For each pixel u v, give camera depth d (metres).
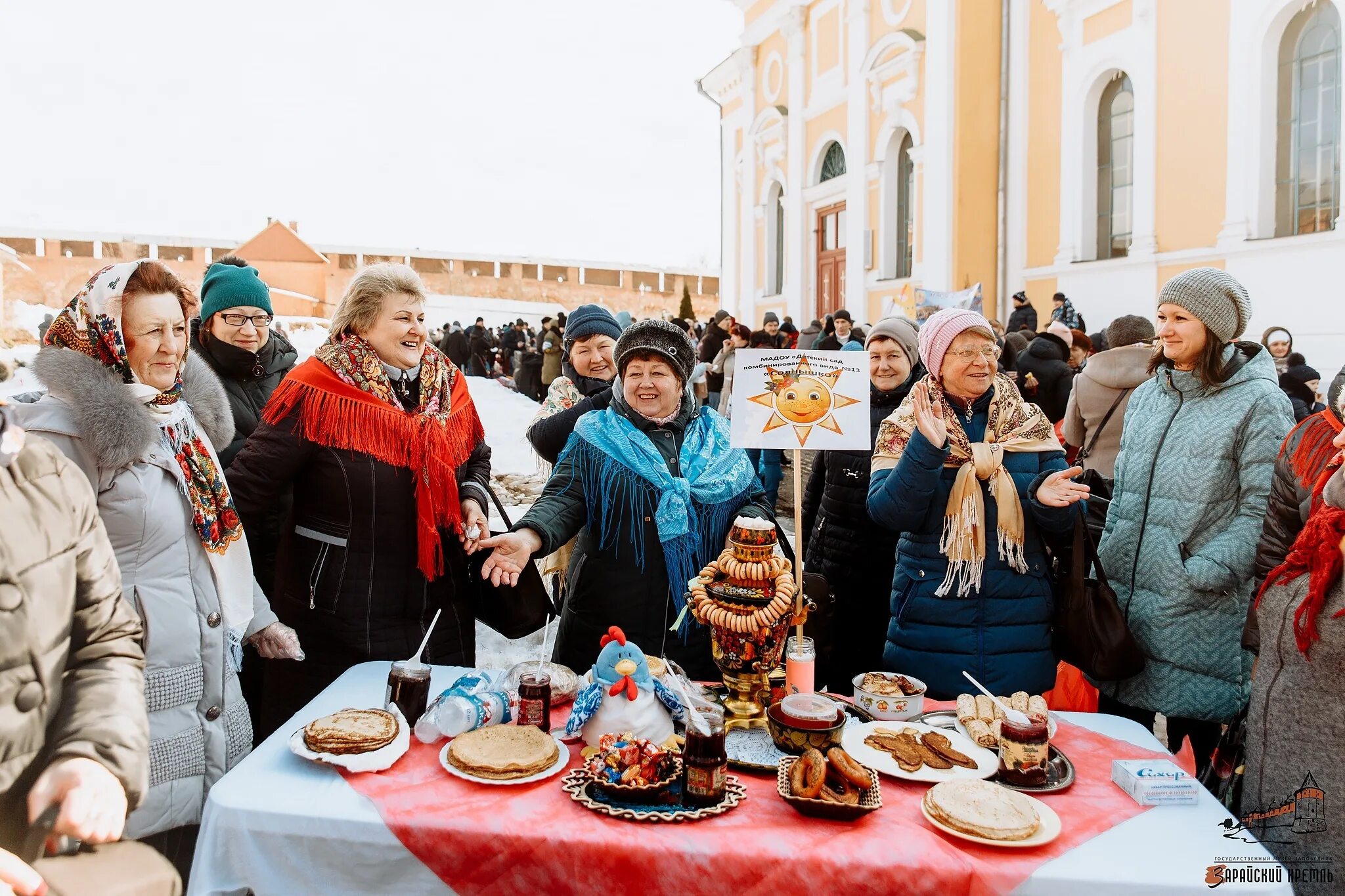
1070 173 12.67
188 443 2.07
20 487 1.44
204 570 2.05
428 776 1.74
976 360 2.41
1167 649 2.55
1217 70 10.56
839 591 3.21
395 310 2.54
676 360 2.48
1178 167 11.11
